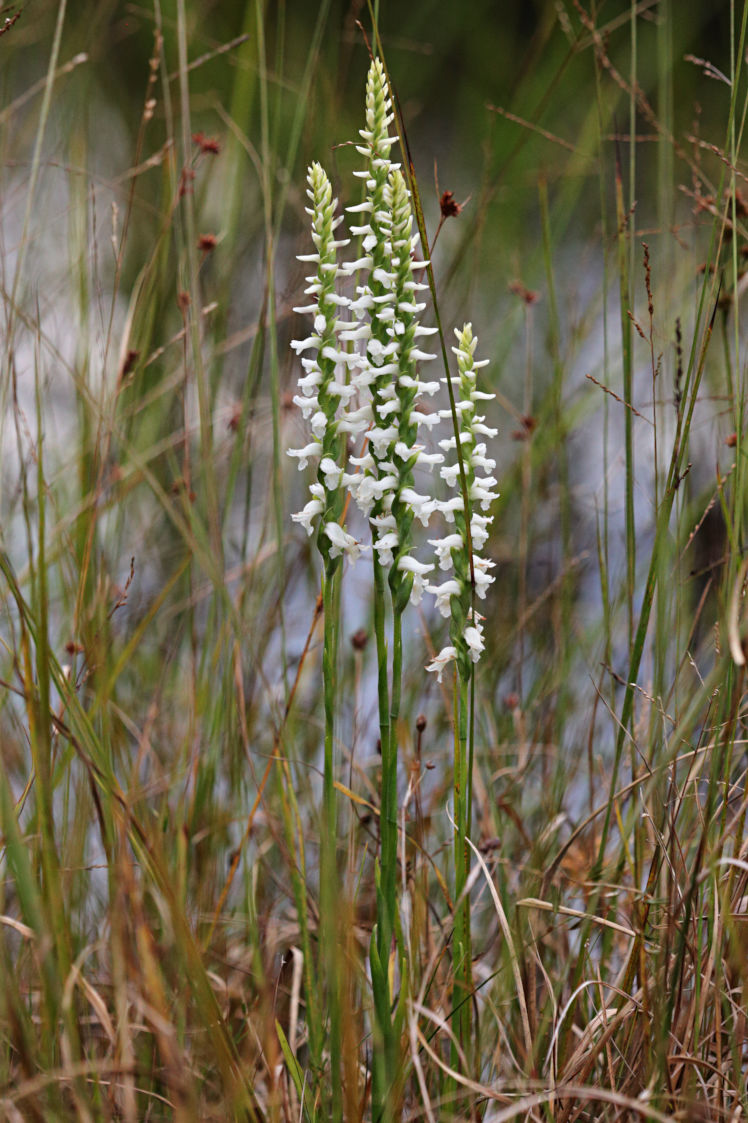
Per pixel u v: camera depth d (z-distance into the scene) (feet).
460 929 4.44
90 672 4.82
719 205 4.79
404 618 6.22
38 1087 4.30
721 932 4.48
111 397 5.18
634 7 4.97
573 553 6.45
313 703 5.45
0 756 4.32
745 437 4.86
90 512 5.04
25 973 4.73
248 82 5.89
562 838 5.16
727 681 4.62
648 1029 4.50
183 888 4.58
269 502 5.34
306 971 4.46
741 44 4.70
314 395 4.37
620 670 5.42
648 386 6.53
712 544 5.93
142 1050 4.65
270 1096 4.38
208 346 6.32
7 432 6.35
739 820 4.63
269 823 4.99
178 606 5.66
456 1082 4.44
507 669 5.74
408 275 4.30
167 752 5.32
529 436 5.62
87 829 4.88
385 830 4.34
